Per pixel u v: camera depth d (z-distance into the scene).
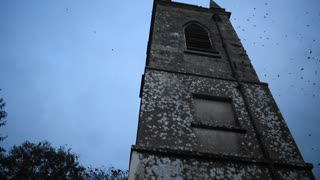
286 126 7.56
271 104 8.34
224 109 8.02
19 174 22.50
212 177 5.75
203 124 7.07
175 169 5.75
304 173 6.17
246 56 11.07
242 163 6.17
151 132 6.60
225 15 14.70
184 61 10.02
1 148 23.11
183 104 7.68
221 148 6.68
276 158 6.53
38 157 24.09
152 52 10.22
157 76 8.65
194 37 12.19
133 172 5.53
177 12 14.15
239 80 9.11
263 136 7.14
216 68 9.95
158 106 7.42
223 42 11.75
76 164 24.91
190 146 6.48
